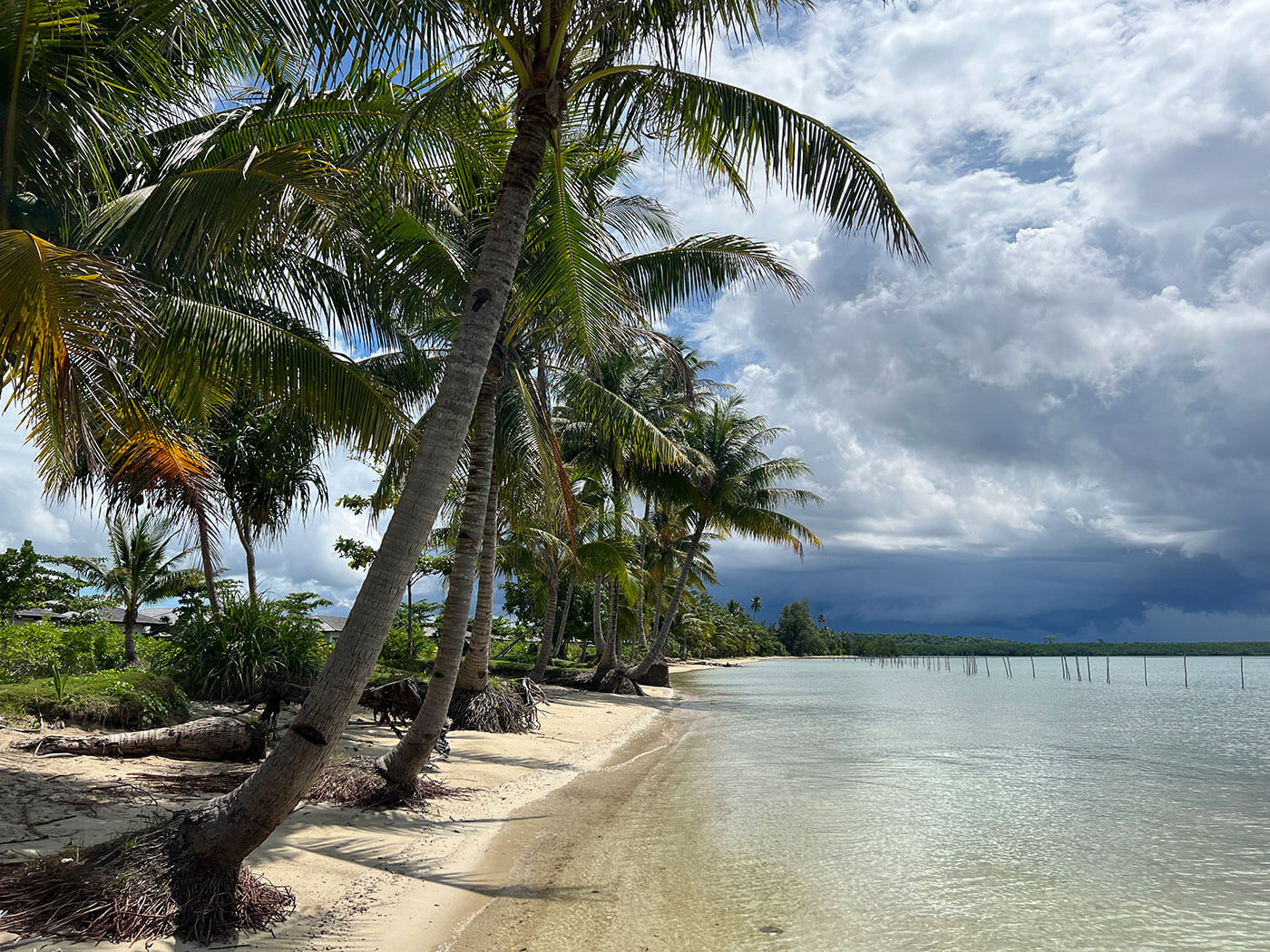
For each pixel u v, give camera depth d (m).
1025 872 8.30
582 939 5.86
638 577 29.34
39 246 4.88
